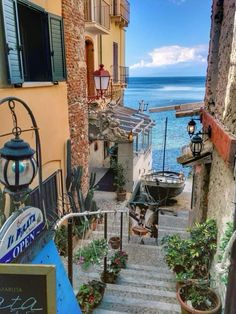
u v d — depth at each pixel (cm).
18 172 240
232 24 435
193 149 586
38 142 323
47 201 575
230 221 380
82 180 815
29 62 553
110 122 1079
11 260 247
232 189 380
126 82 1856
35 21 538
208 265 496
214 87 602
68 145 670
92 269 561
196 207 784
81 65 779
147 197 1205
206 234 488
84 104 822
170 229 1016
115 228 902
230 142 364
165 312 449
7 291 210
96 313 434
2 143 427
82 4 766
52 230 337
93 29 1250
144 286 539
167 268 645
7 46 414
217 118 525
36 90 521
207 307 411
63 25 644
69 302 327
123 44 1870
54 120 604
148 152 1755
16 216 253
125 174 1220
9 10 417
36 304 211
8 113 436
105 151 1684
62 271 335
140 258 721
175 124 3794
